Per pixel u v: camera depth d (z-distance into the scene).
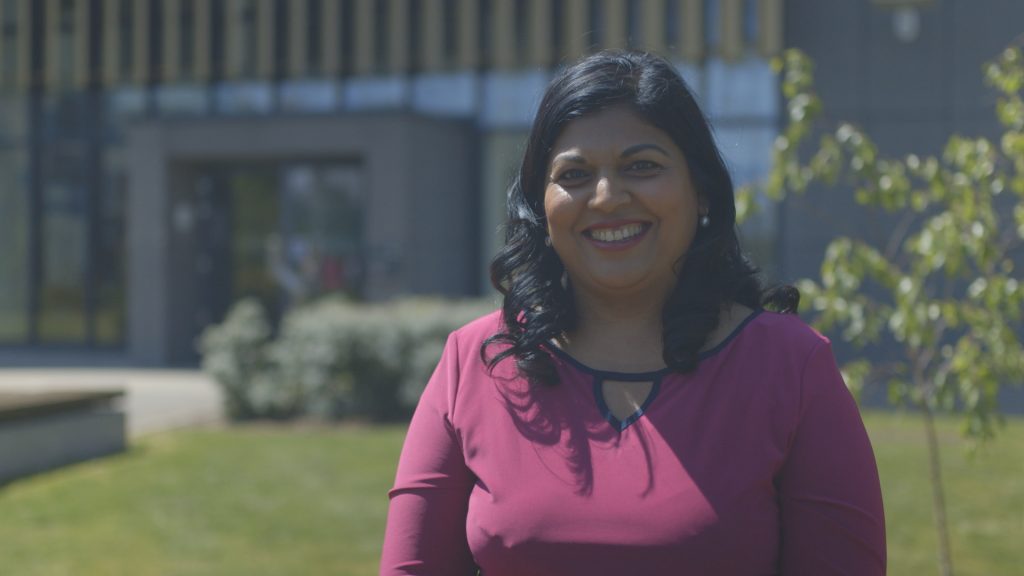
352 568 5.01
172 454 8.01
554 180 1.63
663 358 1.57
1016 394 10.05
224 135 13.77
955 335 10.03
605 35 12.78
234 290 14.77
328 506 6.25
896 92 12.25
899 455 7.34
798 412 1.51
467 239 14.01
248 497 6.50
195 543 5.46
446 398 1.67
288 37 14.08
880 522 1.51
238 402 9.80
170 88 15.05
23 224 15.77
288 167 14.18
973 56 12.07
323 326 9.66
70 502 6.41
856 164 3.93
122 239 15.52
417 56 13.58
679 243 1.61
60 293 15.75
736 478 1.48
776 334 1.57
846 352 11.10
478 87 13.90
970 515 5.79
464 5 13.38
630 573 1.46
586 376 1.59
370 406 9.65
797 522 1.50
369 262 13.08
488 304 10.10
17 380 12.62
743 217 4.03
